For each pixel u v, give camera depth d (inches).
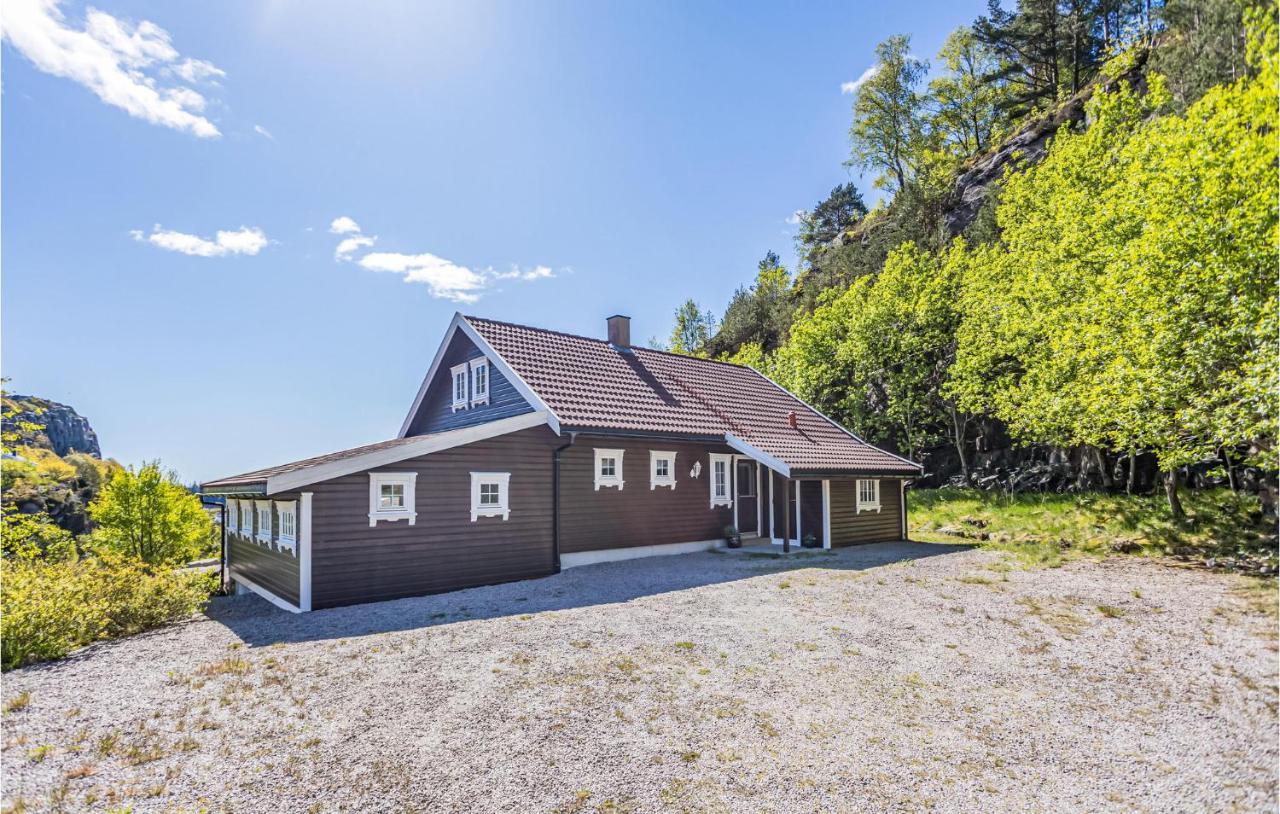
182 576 408.5
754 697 221.5
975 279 848.9
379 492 398.0
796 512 631.2
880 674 245.9
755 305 1673.2
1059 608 345.1
